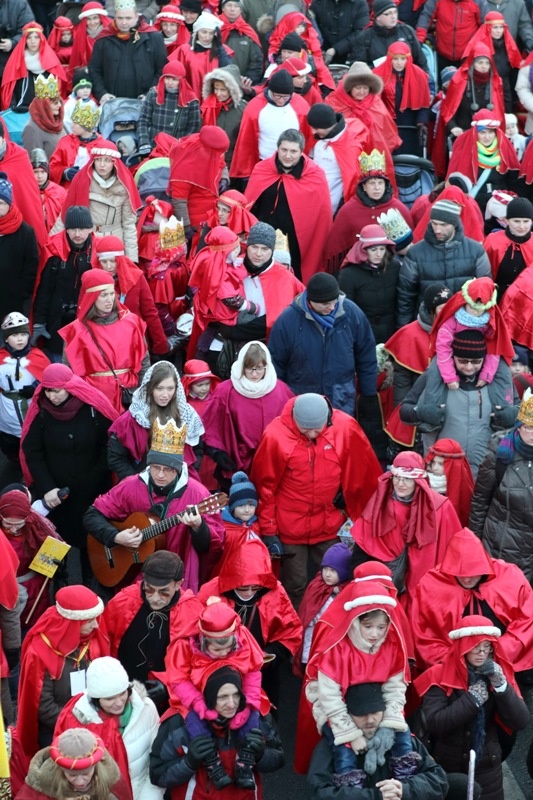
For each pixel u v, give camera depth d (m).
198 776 8.12
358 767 7.99
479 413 11.26
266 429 10.54
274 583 9.41
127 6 17.48
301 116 15.66
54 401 10.78
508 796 9.70
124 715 8.20
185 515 9.59
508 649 9.37
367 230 12.77
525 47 19.25
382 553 9.93
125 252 13.99
